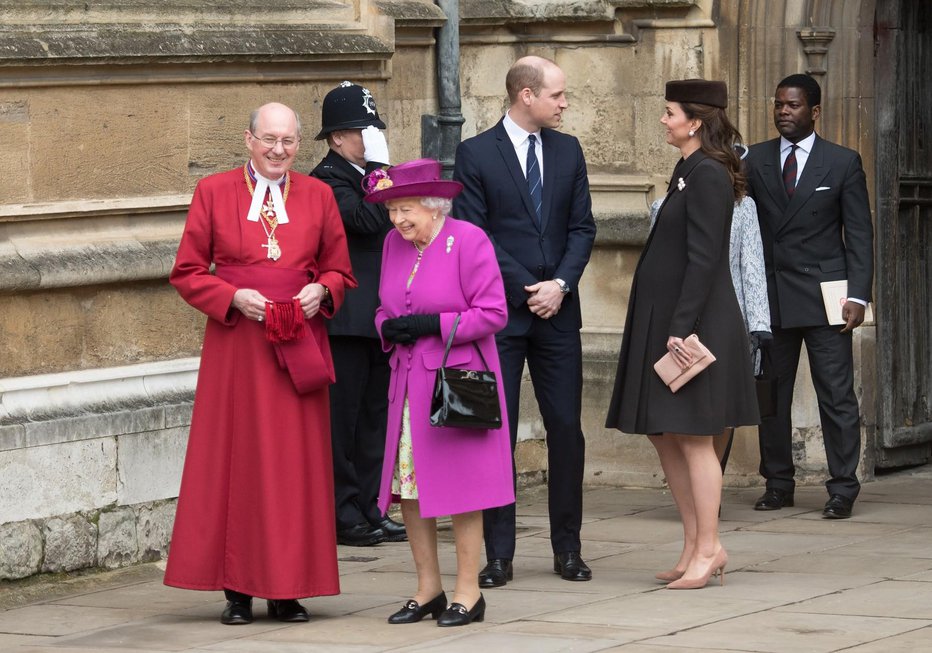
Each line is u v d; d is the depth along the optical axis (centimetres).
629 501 3578
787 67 3650
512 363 2750
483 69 3778
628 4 3741
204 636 2386
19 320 2812
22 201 2817
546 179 2786
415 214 2400
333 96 3083
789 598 2517
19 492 2734
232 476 2453
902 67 3806
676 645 2209
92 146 2917
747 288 3170
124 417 2900
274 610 2497
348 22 3372
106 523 2870
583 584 2698
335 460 3133
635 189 3769
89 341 2925
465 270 2398
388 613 2525
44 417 2792
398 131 3525
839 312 3309
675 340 2547
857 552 2917
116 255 2927
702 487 2612
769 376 3164
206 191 2492
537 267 2761
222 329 2477
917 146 3891
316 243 2514
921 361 3919
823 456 3684
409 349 2412
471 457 2383
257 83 3195
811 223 3350
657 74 3750
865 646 2172
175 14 3075
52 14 2872
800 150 3381
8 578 2709
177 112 3053
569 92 3831
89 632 2441
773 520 3281
